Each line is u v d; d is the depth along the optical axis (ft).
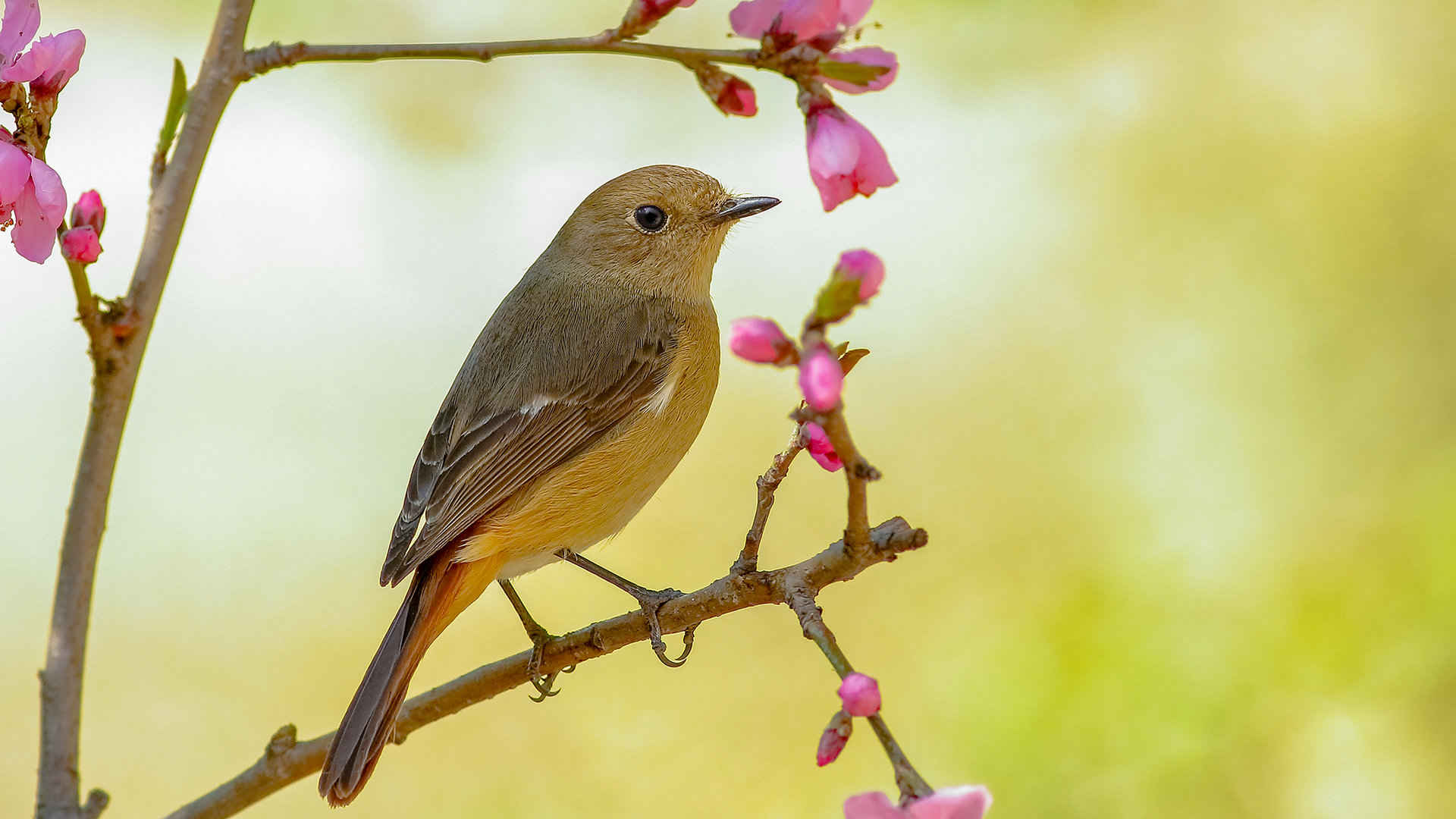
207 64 11.73
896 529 11.71
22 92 11.69
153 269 11.72
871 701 11.64
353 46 11.69
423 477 12.07
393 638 11.97
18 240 11.69
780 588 11.78
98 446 11.72
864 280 11.62
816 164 11.66
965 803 11.43
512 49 11.66
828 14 11.66
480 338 12.14
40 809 11.71
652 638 11.88
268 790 11.87
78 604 11.72
